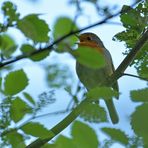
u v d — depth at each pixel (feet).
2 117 15.99
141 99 13.93
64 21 15.57
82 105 15.12
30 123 15.64
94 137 13.70
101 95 15.05
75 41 16.90
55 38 15.47
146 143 12.86
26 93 16.47
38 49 15.07
